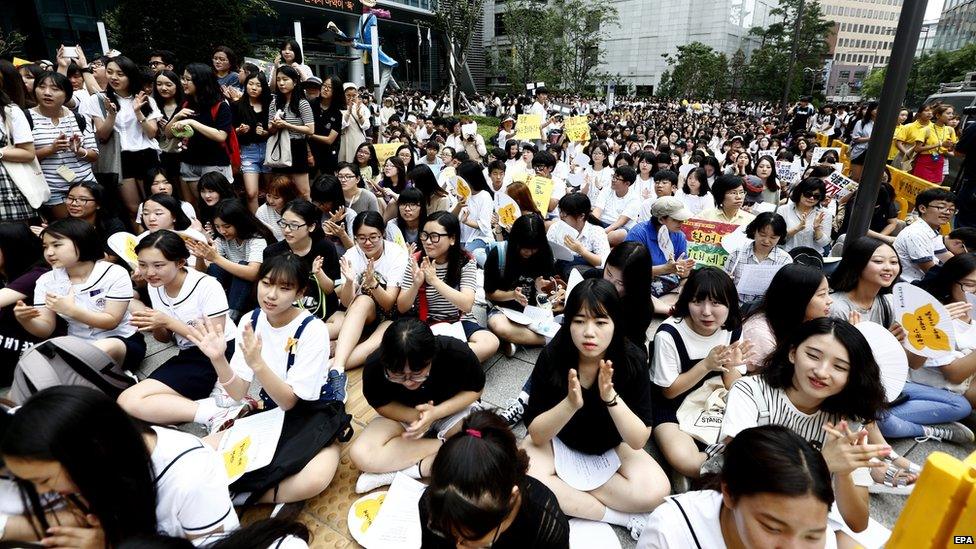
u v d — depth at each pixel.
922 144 8.04
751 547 1.42
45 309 3.30
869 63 74.44
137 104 5.37
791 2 40.06
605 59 62.09
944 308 2.77
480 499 1.47
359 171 7.02
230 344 3.35
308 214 3.91
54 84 4.54
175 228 4.28
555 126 14.98
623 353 2.38
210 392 3.18
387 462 2.57
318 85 6.45
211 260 3.87
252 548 1.40
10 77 4.45
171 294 3.20
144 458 1.56
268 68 9.72
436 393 2.68
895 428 2.85
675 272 4.41
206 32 12.90
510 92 36.31
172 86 5.70
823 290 2.85
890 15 72.12
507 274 3.91
